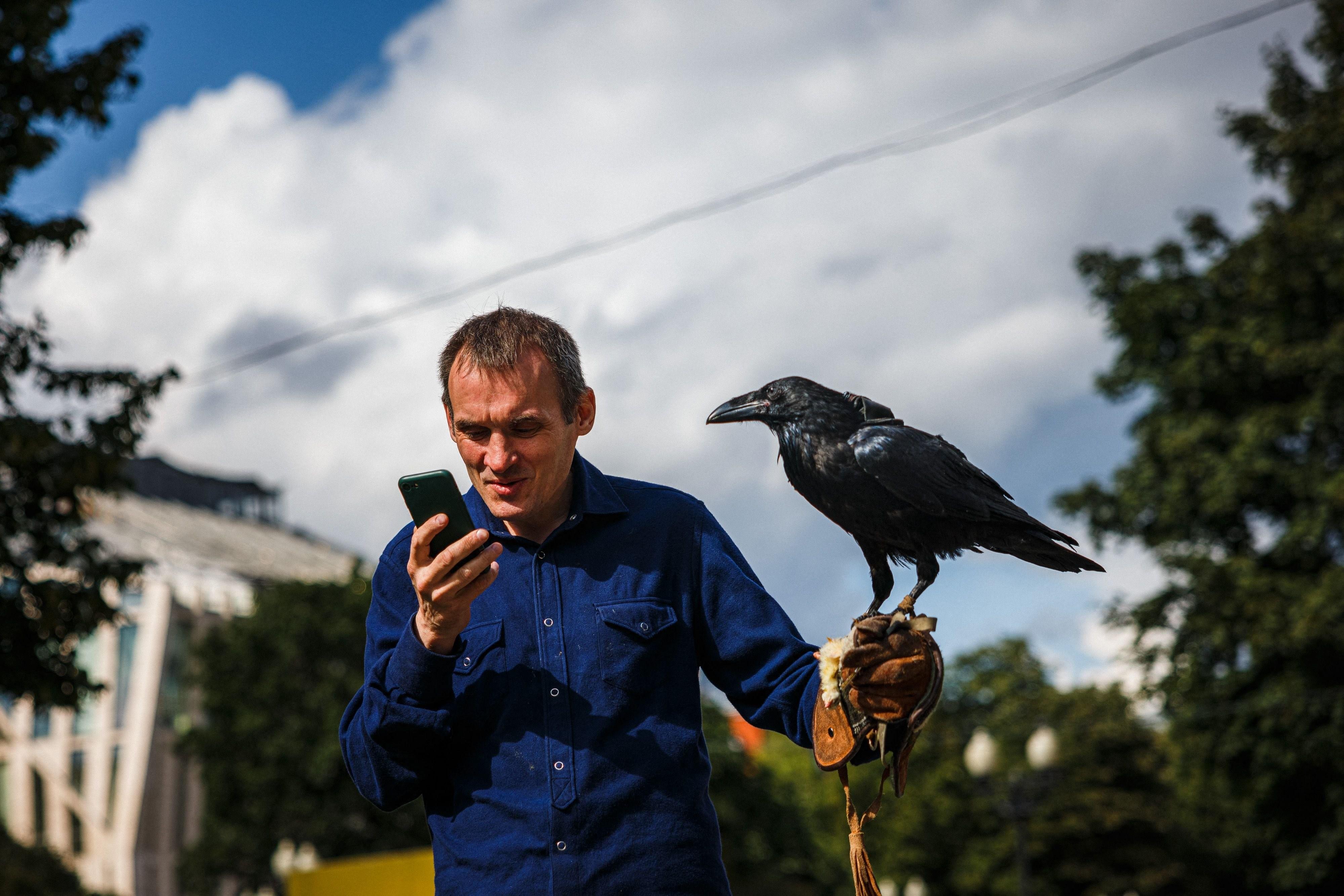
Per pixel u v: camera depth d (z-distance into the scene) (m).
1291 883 21.06
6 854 29.69
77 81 11.22
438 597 2.24
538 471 2.40
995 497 2.07
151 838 37.91
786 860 34.91
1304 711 19.81
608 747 2.36
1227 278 22.06
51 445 10.82
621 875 2.29
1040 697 41.47
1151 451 22.36
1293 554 20.05
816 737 2.24
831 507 2.14
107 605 11.44
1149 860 37.97
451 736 2.40
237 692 29.81
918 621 2.12
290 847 28.44
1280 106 21.42
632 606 2.45
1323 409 19.56
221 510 71.50
